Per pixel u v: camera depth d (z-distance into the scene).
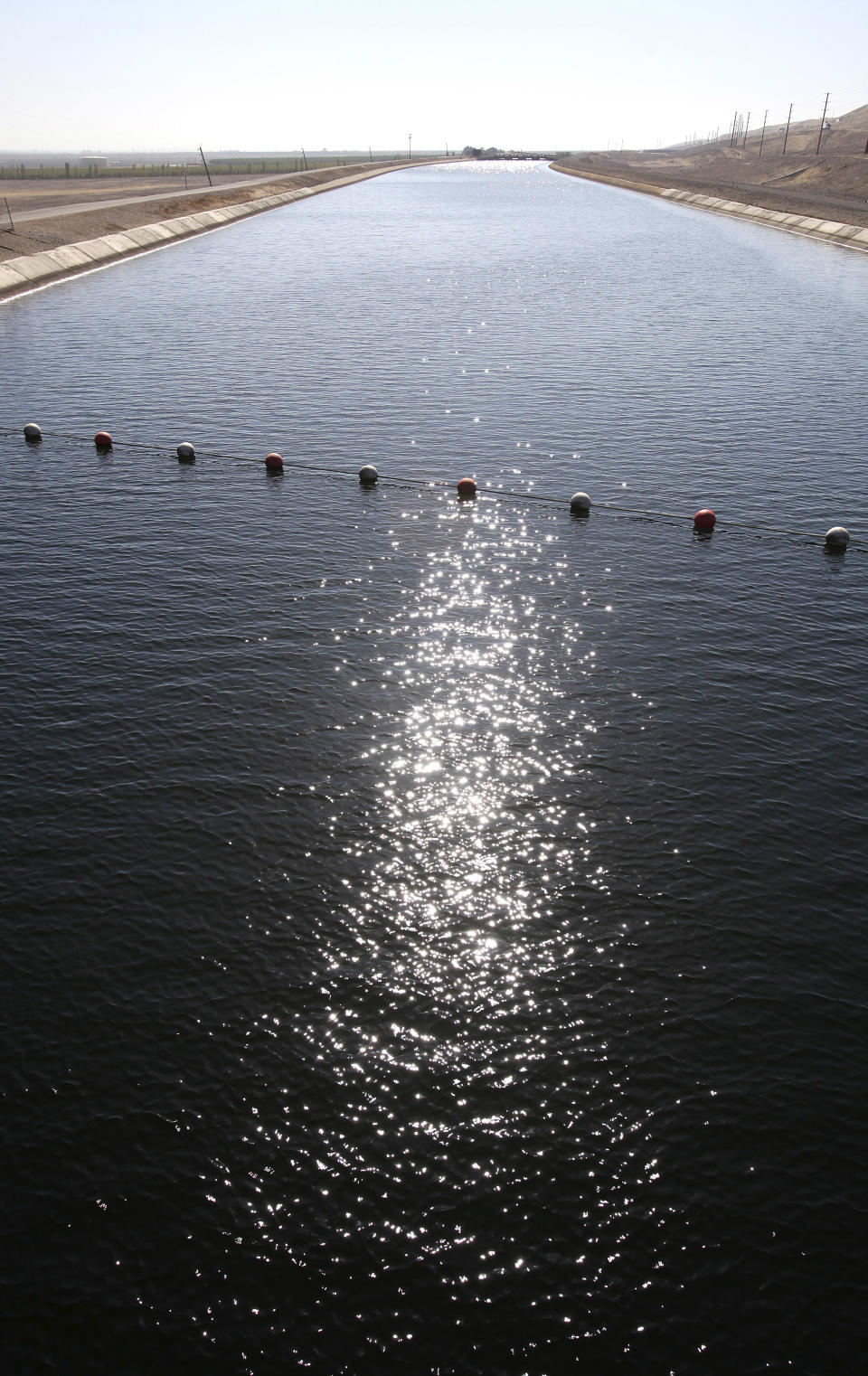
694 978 16.53
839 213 124.81
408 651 26.28
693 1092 14.66
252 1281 12.36
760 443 42.84
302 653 26.16
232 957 16.91
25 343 60.91
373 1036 15.55
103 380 52.78
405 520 35.19
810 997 16.19
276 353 58.25
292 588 29.94
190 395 49.94
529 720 23.33
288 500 37.00
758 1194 13.30
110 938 17.25
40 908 17.84
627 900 18.12
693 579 30.80
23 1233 12.85
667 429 44.69
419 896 18.20
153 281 84.38
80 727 22.89
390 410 47.44
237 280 84.75
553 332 64.19
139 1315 12.01
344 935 17.39
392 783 21.12
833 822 20.02
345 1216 13.07
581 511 35.72
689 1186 13.42
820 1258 12.58
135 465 40.75
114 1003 16.06
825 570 31.56
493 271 90.31
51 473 39.94
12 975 16.53
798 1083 14.78
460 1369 11.50
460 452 41.81
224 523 34.97
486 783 21.14
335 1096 14.63
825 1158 13.76
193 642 26.69
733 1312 12.03
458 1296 12.21
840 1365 11.52
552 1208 13.17
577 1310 12.06
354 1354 11.63
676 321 68.12
